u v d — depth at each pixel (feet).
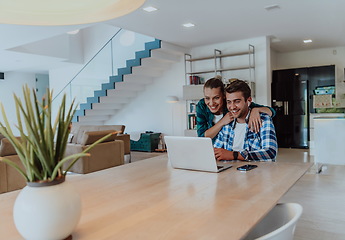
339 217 10.18
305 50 27.81
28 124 3.01
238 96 7.47
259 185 5.03
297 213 3.84
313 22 18.51
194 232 3.27
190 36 21.57
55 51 25.49
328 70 24.53
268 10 15.97
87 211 4.04
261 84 22.59
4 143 12.09
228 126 7.95
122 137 21.99
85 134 16.02
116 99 28.96
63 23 4.94
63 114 3.30
